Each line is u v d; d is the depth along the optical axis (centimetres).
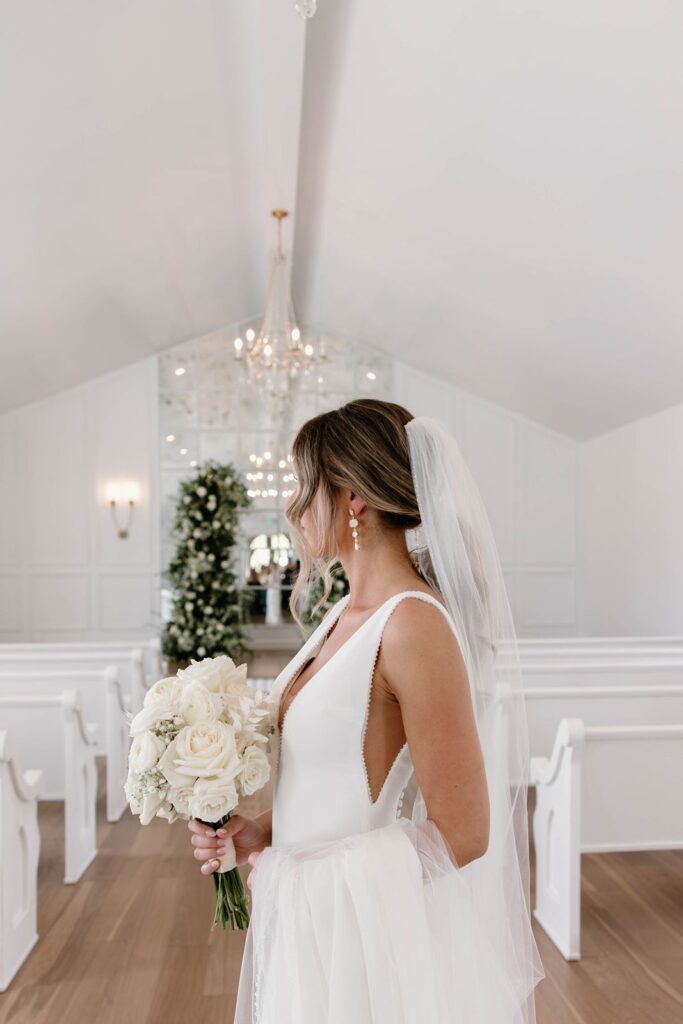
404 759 123
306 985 112
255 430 917
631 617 784
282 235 661
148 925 315
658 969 280
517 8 307
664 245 423
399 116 423
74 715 357
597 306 541
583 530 928
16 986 271
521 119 374
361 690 119
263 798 397
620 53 304
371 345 924
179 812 124
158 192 507
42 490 890
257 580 930
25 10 301
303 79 430
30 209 453
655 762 337
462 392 930
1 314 591
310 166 540
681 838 340
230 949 296
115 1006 259
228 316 883
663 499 709
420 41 354
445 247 561
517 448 931
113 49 345
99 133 406
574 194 415
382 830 114
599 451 872
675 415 680
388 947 108
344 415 133
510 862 143
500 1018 120
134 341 816
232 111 448
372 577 129
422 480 129
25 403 873
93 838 389
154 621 901
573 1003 259
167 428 908
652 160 356
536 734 427
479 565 134
